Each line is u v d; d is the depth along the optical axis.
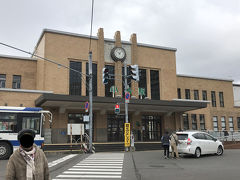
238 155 17.88
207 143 17.12
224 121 38.12
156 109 30.16
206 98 37.12
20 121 17.05
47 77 26.23
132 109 29.33
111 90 28.72
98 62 28.73
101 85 28.41
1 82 26.95
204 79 37.50
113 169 11.90
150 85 31.31
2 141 16.59
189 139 16.23
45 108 25.59
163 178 9.66
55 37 27.22
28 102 24.69
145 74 31.36
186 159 15.69
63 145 22.64
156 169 11.85
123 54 29.69
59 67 26.91
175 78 32.88
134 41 30.81
